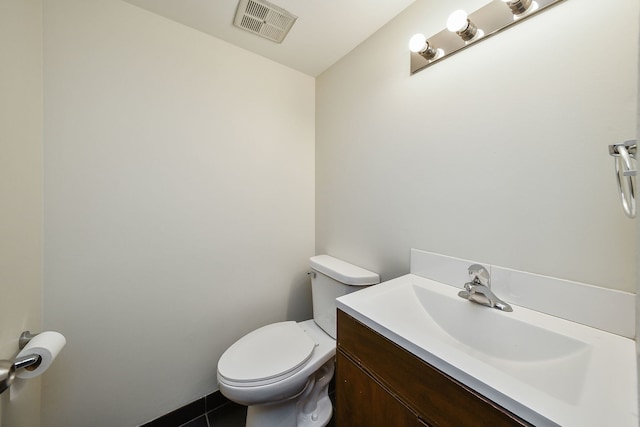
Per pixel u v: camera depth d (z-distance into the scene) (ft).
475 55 2.87
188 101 4.09
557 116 2.28
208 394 4.40
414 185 3.57
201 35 4.20
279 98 5.16
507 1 2.48
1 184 2.26
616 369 1.58
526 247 2.49
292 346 3.84
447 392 1.71
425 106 3.42
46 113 3.05
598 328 2.05
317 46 4.58
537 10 2.37
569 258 2.23
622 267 1.98
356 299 2.83
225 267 4.58
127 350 3.69
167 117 3.92
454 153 3.08
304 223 5.65
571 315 2.20
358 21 3.96
